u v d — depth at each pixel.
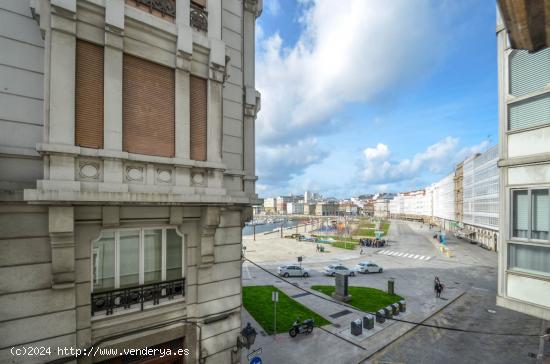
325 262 38.28
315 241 60.91
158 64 7.24
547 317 7.37
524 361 13.62
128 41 6.73
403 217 163.62
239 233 9.03
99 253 6.55
